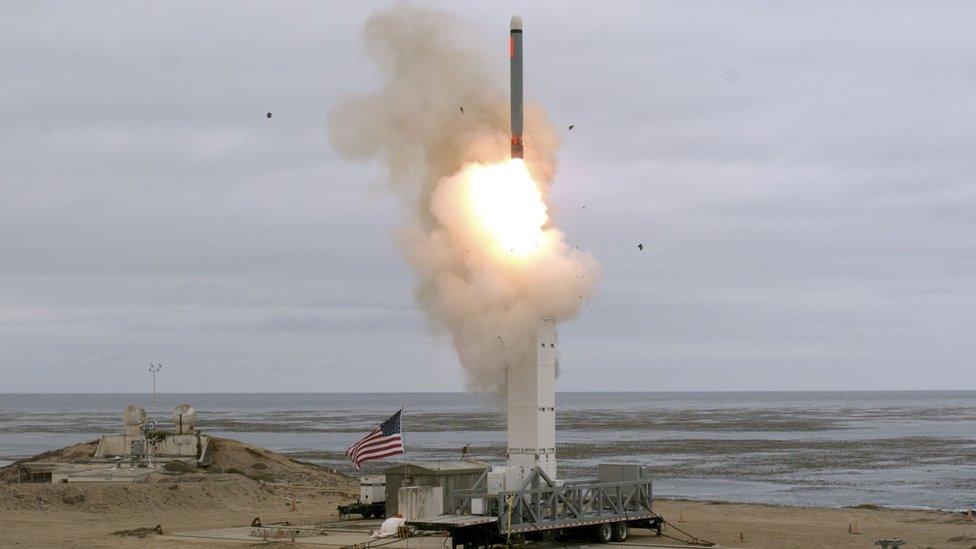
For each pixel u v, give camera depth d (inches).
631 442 7751.0
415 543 2491.4
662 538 2689.5
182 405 4832.7
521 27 3211.1
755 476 5132.9
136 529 2768.2
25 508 3134.8
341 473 5280.5
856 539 2701.8
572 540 2608.3
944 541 2659.9
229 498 3486.7
